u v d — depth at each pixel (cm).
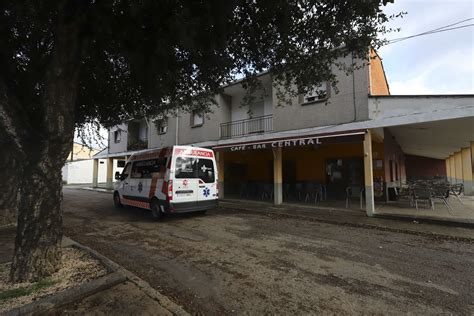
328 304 337
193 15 399
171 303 329
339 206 1112
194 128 1684
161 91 604
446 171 2733
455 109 777
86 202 1398
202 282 401
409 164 2831
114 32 421
